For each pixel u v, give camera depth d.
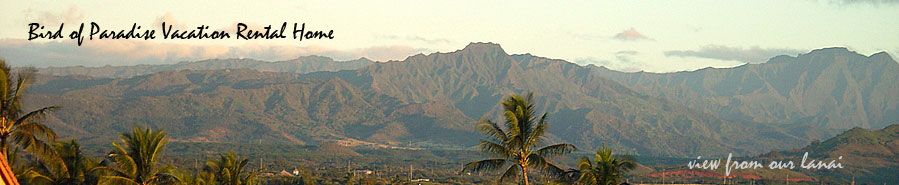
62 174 54.44
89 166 57.16
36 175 52.81
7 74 49.09
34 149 50.94
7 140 50.59
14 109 49.97
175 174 61.22
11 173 20.44
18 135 50.00
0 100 48.88
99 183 54.22
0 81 48.66
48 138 52.06
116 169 57.88
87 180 56.81
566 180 61.47
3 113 49.25
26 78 50.75
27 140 50.34
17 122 50.06
